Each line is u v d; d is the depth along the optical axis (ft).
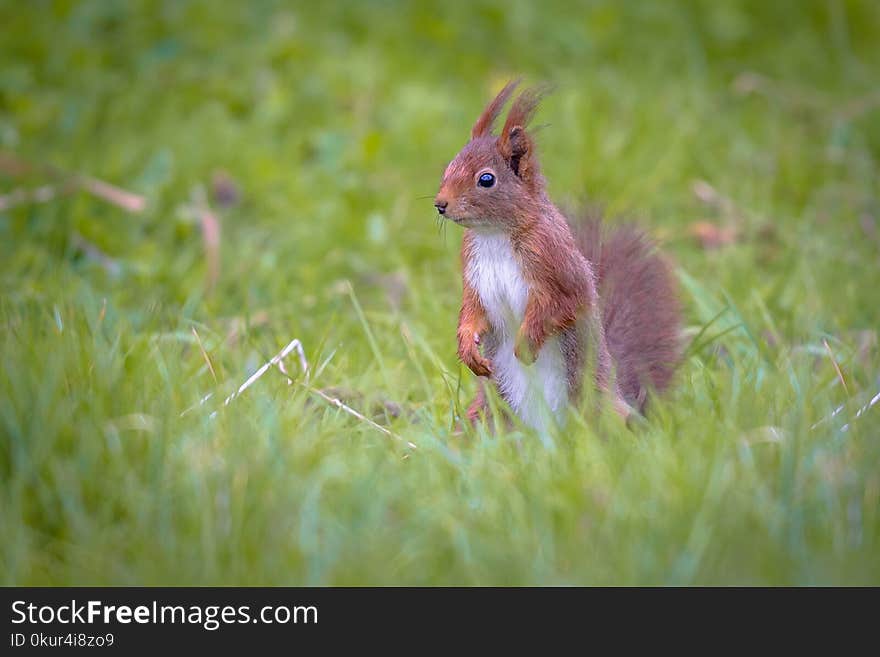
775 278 43.04
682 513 24.47
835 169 53.01
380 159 52.24
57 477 25.27
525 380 31.55
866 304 40.65
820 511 25.04
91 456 25.76
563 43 62.90
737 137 55.36
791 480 25.25
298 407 29.58
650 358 33.81
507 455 27.71
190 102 56.18
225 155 51.88
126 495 25.36
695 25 65.26
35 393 27.22
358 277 44.65
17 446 26.04
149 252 44.96
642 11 65.82
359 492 25.50
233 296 42.24
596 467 26.37
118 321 34.04
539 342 30.60
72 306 34.65
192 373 31.76
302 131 54.34
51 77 57.36
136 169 50.72
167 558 23.88
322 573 23.56
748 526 24.43
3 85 56.08
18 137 51.88
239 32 61.72
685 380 33.30
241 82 57.88
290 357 34.37
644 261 35.50
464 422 30.19
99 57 58.80
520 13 64.18
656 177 50.72
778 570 23.40
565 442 28.14
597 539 24.06
